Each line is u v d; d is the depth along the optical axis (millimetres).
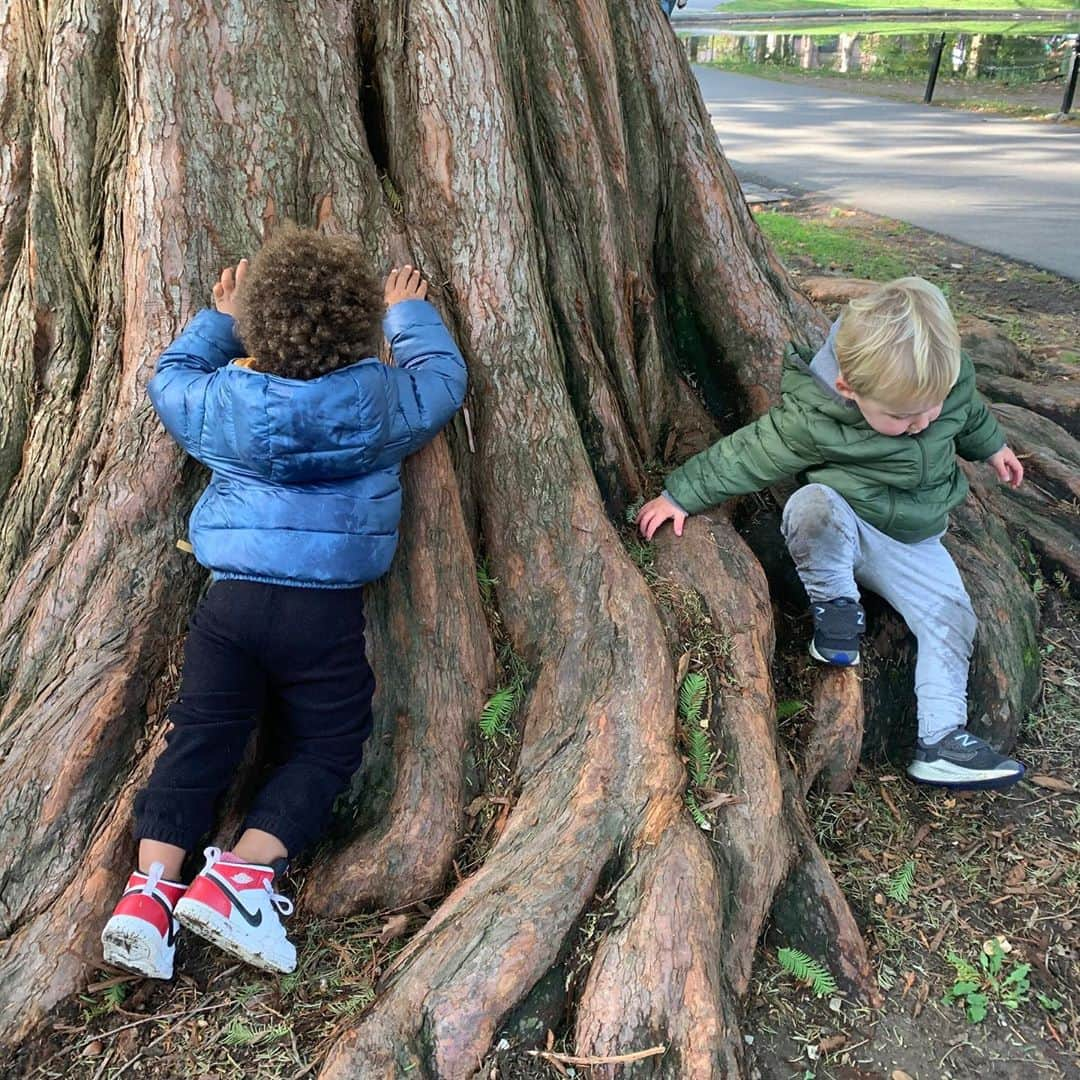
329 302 2445
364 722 2629
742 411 3844
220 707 2496
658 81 3775
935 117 16766
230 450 2506
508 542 3021
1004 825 3074
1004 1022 2484
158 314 2861
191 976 2459
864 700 3248
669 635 2895
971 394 3146
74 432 3055
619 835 2496
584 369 3320
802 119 16750
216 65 2750
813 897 2631
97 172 3018
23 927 2408
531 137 3279
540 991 2264
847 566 3057
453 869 2660
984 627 3408
